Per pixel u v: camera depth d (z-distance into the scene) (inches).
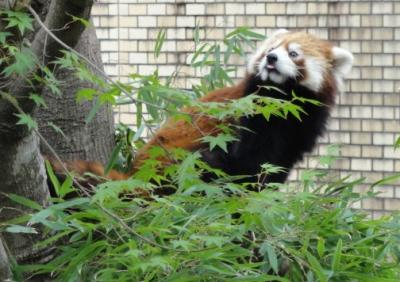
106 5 557.6
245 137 341.7
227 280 205.2
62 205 211.9
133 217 211.0
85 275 223.1
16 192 232.2
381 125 529.0
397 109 527.5
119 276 212.2
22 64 208.5
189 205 227.5
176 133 325.7
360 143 531.2
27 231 209.5
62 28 215.8
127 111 524.4
